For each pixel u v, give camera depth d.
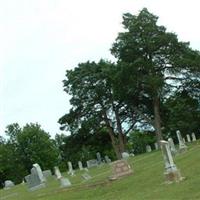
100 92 80.75
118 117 83.31
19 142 123.81
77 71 81.88
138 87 74.88
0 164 119.69
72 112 83.00
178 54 74.50
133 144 117.75
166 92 76.38
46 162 124.31
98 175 41.41
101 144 86.94
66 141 85.56
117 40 74.88
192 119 83.81
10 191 52.00
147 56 74.69
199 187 22.94
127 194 27.25
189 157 34.78
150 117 82.25
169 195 23.14
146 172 32.62
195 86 76.50
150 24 73.56
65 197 32.31
